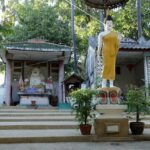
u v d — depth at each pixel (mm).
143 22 26547
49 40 26438
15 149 8055
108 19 10383
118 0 11008
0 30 8883
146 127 11555
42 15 26750
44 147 8336
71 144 8820
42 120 13180
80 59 29234
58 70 23141
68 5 28250
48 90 21953
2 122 12492
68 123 12023
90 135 9414
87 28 27812
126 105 9742
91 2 11227
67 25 27328
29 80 22266
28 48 20656
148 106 9906
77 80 20609
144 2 27094
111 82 10242
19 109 17812
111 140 9312
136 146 8539
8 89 21844
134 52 19391
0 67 28781
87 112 9609
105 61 10148
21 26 26656
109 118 9531
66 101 20484
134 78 22656
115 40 10188
